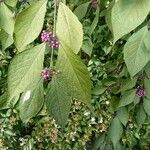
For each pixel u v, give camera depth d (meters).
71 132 1.92
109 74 1.44
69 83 0.34
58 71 0.34
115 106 1.35
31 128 1.92
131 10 0.35
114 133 1.43
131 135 1.84
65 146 1.94
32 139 1.90
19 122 1.85
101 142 1.71
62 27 0.36
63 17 0.36
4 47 0.44
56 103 0.34
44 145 1.93
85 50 1.08
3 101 0.37
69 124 1.92
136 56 0.40
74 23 0.36
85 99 0.34
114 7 0.36
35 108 0.34
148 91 1.13
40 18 0.36
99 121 1.91
